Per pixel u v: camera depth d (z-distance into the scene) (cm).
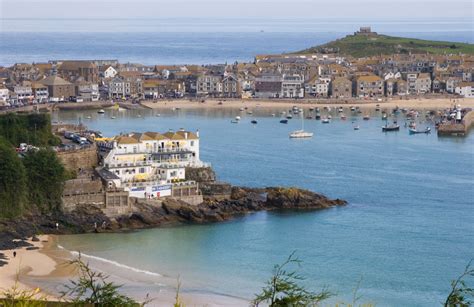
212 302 13875
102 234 18275
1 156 18400
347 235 18162
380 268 15788
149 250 16962
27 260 16112
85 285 7481
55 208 19038
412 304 13912
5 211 18288
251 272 15512
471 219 19750
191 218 19275
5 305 7094
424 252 16875
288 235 18100
